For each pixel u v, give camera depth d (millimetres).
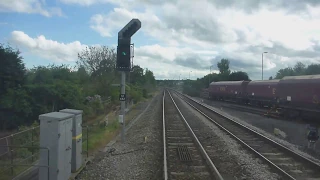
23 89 23578
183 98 71562
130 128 23125
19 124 22062
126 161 12523
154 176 10609
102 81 40094
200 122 26281
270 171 11508
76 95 26812
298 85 28641
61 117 8938
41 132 8781
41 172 8758
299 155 13266
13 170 10688
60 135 8906
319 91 25609
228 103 57156
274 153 14664
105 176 10523
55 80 28125
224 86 59344
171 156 13773
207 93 73938
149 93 83625
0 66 22891
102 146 15750
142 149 14758
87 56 43438
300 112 28703
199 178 10430
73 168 10578
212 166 11391
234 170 11391
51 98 24594
